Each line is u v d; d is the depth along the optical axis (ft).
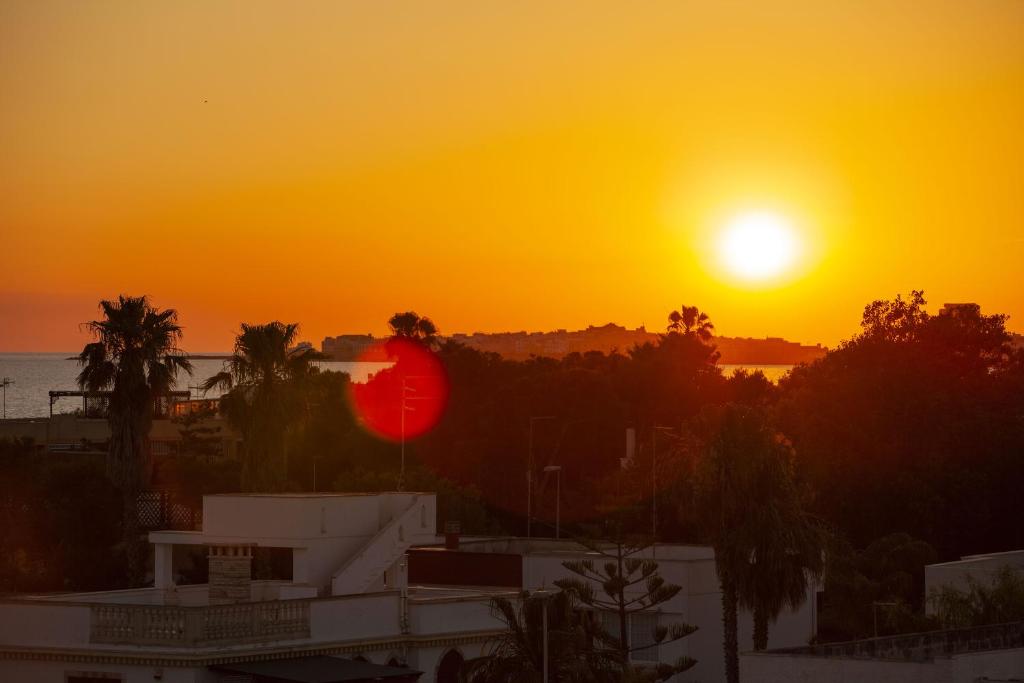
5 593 174.50
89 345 206.08
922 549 223.51
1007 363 316.60
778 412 308.60
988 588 160.35
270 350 231.50
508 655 118.01
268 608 117.80
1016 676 94.63
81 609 116.06
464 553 170.40
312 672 113.60
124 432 205.46
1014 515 277.85
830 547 164.35
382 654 124.57
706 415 161.07
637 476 266.77
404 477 271.49
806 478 184.44
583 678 116.57
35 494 217.77
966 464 279.69
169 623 113.39
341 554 137.49
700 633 165.07
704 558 170.60
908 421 281.95
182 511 217.77
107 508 216.33
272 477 230.48
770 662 97.25
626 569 161.07
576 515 302.25
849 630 202.59
